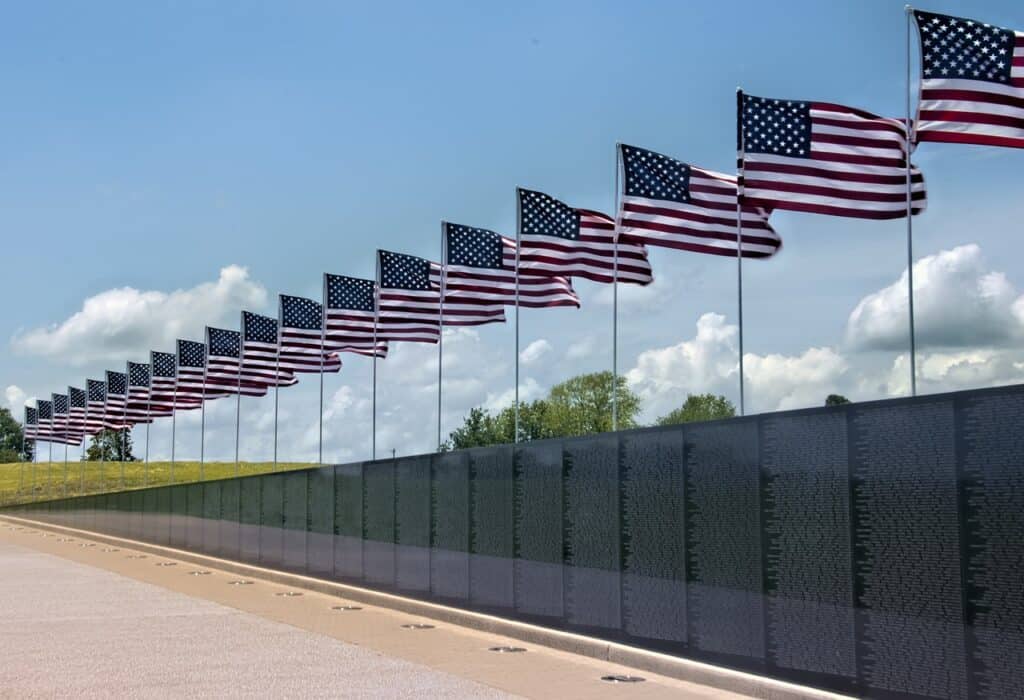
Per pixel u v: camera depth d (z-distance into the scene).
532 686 12.52
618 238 21.73
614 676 13.20
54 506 63.94
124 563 33.81
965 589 9.91
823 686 11.46
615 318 22.58
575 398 81.12
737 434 12.88
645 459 14.51
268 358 41.25
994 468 9.70
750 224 20.16
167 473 117.00
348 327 32.47
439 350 28.62
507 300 27.17
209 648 15.62
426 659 14.59
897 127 17.41
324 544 25.81
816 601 11.59
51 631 17.55
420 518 20.94
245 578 28.38
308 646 15.84
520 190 24.05
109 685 12.70
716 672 12.51
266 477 30.23
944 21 14.94
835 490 11.41
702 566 13.35
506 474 17.94
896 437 10.70
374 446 31.88
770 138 17.48
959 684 9.94
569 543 16.11
